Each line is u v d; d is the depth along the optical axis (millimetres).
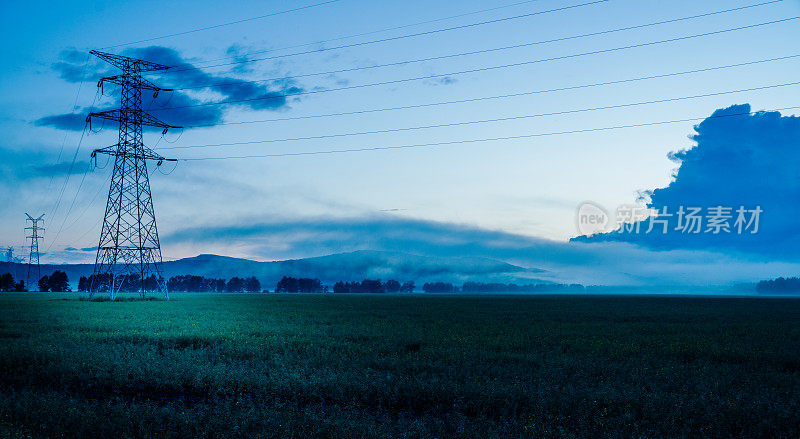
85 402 11805
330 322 36625
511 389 12766
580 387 13219
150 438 9297
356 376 14430
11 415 10312
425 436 9398
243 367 15555
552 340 24953
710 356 20406
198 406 11305
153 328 29594
